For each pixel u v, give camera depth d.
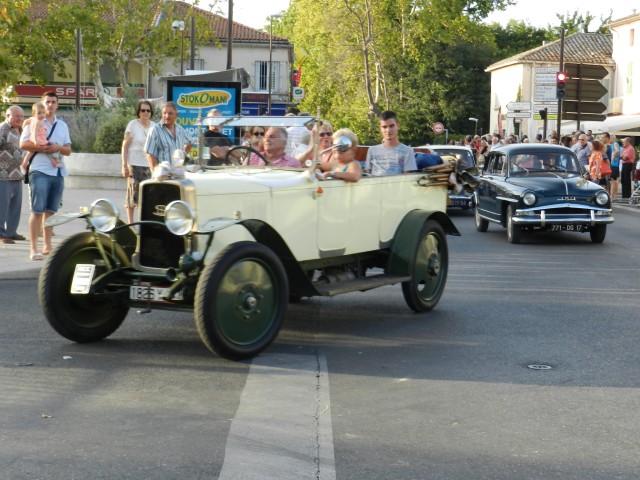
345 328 8.90
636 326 9.14
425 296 9.79
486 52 77.50
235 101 21.47
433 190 10.13
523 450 5.36
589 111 31.28
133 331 8.59
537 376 7.11
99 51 62.47
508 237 17.56
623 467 5.09
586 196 17.12
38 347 7.87
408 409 6.18
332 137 9.03
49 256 7.89
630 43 61.69
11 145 14.09
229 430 5.63
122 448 5.28
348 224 8.83
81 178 27.03
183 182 7.47
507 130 72.62
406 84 74.81
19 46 58.88
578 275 12.88
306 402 6.28
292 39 68.88
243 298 7.36
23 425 5.70
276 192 7.97
